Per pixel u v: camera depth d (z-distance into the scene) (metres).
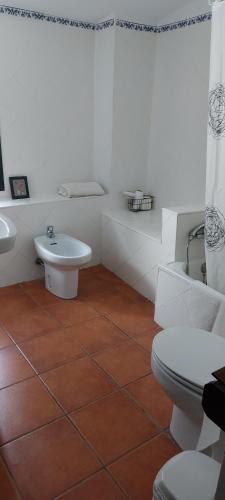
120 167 3.10
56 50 2.77
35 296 2.71
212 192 1.97
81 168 3.19
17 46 2.61
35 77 2.74
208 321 1.95
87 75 2.97
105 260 3.23
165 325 2.31
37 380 1.84
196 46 2.55
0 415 1.62
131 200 3.16
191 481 0.96
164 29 2.81
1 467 1.39
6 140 2.77
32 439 1.51
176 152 2.91
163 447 1.50
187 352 1.40
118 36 2.71
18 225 2.76
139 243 2.71
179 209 2.35
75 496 1.30
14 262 2.84
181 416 1.47
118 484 1.34
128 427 1.59
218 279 2.07
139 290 2.81
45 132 2.91
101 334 2.26
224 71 1.78
